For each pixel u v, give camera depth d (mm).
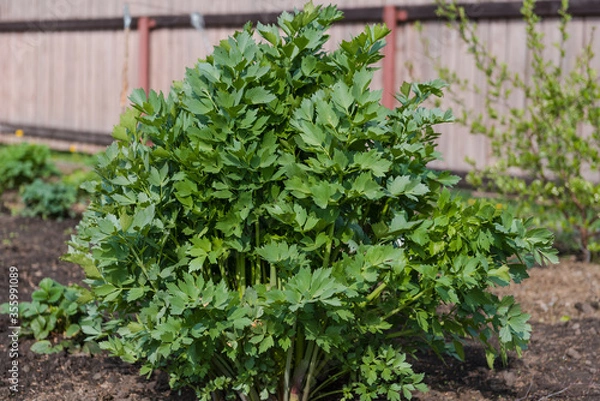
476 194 8586
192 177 2977
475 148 9031
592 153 6160
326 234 2984
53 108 12836
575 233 7031
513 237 2936
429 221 2943
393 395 3141
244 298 2963
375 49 3057
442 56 9250
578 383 3889
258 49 3094
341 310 2803
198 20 9312
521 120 6535
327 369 3404
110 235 2945
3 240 6918
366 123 2957
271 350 3188
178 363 3254
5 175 9297
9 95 13273
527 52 8750
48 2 12633
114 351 3240
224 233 3000
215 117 2904
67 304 4336
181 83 3381
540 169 6438
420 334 3344
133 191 3076
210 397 3285
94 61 12305
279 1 10461
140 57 11680
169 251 3129
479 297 3016
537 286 5609
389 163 2809
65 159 12062
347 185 2879
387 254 2848
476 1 8938
